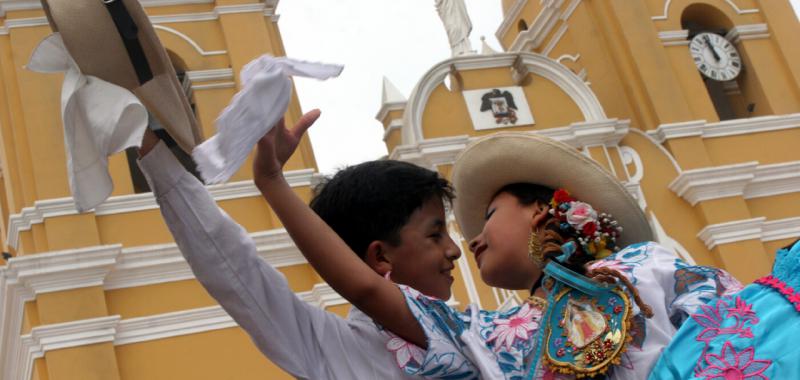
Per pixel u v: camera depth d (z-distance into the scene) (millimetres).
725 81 22781
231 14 19562
